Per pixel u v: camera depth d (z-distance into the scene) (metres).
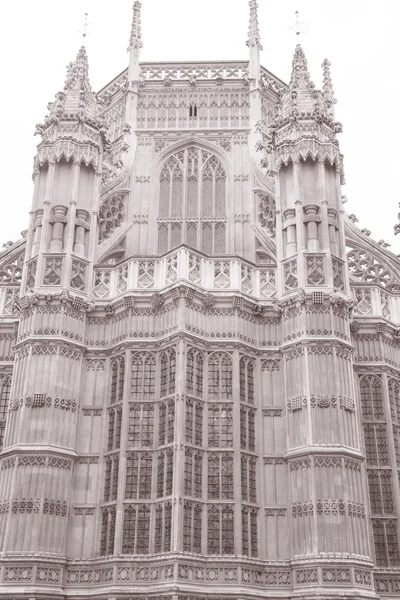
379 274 30.50
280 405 25.05
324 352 24.66
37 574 21.83
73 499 23.59
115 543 22.27
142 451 23.69
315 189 27.66
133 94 34.12
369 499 25.19
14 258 30.75
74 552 22.91
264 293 26.94
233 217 31.56
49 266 26.34
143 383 24.80
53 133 28.80
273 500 23.59
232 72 34.91
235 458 23.53
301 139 28.06
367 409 26.61
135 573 21.83
